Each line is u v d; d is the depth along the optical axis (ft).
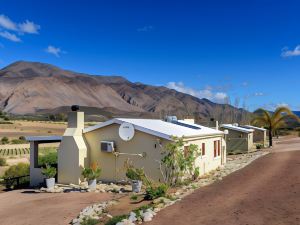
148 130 60.49
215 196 44.65
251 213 35.37
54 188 60.90
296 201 38.91
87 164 65.62
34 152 69.15
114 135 64.59
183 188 52.65
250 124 208.74
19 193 61.26
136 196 47.73
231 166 83.92
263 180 55.88
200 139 71.10
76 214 42.01
